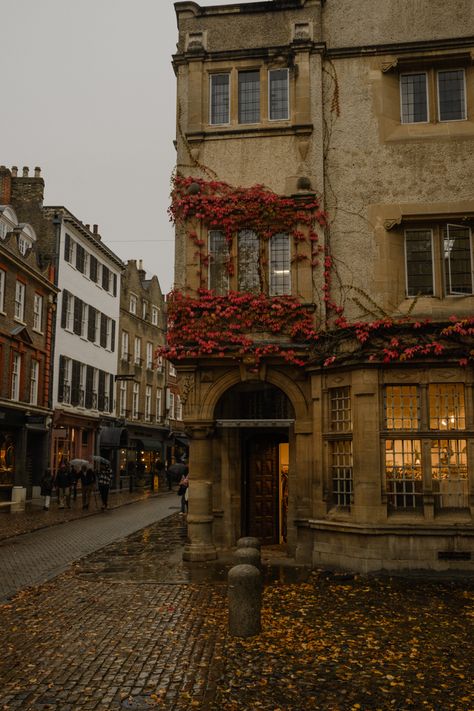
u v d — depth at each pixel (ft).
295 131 46.29
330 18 47.80
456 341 39.19
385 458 39.47
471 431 38.81
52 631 26.07
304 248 44.98
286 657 22.63
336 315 44.16
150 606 30.07
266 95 47.47
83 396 115.85
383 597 31.83
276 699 19.15
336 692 19.61
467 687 19.94
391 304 43.70
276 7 48.06
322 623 26.86
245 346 43.32
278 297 44.62
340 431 41.37
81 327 115.65
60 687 20.17
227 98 48.21
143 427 145.89
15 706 18.76
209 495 43.68
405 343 39.40
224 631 25.85
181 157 47.37
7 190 107.34
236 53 47.67
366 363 39.32
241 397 49.90
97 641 24.71
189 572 38.45
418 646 23.76
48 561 42.78
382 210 44.93
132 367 143.43
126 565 40.98
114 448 128.77
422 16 46.62
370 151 45.78
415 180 45.03
